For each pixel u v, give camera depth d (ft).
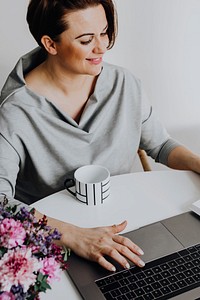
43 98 4.26
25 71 4.49
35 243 2.39
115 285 3.16
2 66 5.57
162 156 5.08
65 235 3.57
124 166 4.98
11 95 4.25
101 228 3.65
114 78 4.69
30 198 4.81
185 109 6.73
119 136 4.68
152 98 6.51
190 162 4.64
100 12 3.86
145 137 5.15
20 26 5.34
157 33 5.95
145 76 6.29
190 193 4.20
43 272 2.34
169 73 6.33
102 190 4.01
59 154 4.42
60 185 4.62
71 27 3.82
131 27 5.81
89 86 4.55
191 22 5.96
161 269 3.29
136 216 3.92
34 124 4.26
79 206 4.06
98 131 4.59
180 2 5.77
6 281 2.17
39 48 4.52
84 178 4.24
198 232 3.67
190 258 3.39
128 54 6.04
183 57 6.23
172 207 4.02
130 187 4.29
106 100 4.61
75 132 4.38
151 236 3.63
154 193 4.21
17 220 2.50
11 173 4.27
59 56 4.11
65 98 4.47
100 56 4.08
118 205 4.05
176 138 6.98
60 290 3.19
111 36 4.20
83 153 4.54
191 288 3.13
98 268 3.33
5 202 2.78
